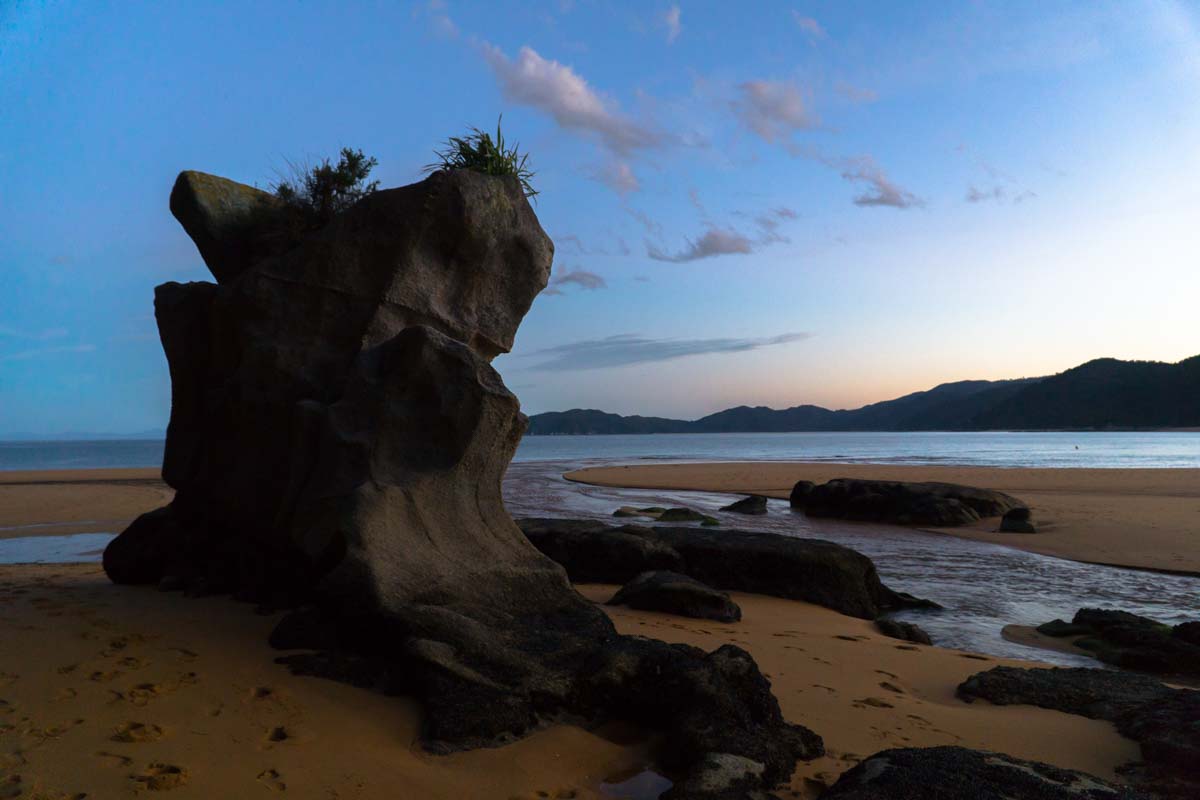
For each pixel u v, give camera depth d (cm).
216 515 774
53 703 445
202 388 809
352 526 570
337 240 710
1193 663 793
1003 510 2323
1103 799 358
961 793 353
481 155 789
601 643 560
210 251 830
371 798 377
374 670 521
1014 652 903
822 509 2528
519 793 398
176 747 405
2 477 4294
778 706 521
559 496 3042
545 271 817
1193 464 5191
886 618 1080
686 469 5097
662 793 407
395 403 637
